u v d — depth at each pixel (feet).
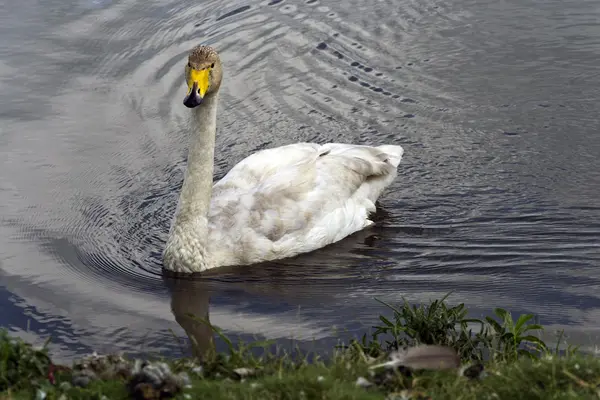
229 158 54.65
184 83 61.98
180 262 43.50
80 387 26.50
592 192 51.03
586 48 65.92
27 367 26.84
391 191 52.26
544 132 57.36
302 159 48.78
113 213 48.78
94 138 55.67
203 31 68.64
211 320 38.52
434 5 72.84
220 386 26.37
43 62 63.21
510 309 39.47
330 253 46.19
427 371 27.61
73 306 39.50
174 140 56.08
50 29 67.15
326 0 73.92
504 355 31.42
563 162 54.24
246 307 40.06
